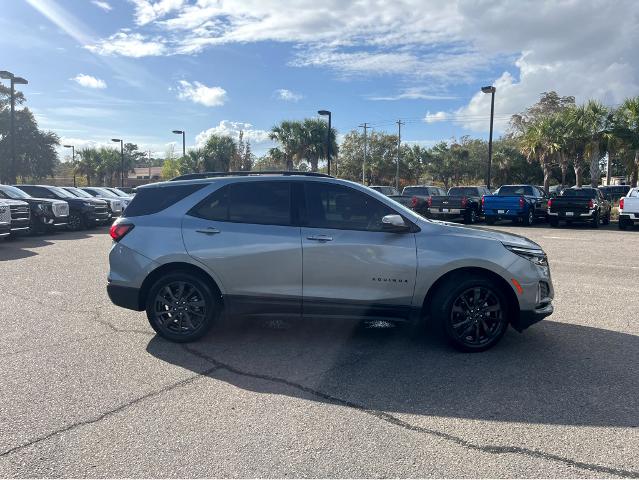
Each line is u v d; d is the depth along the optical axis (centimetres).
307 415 386
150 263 543
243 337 576
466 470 313
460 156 6069
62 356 512
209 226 542
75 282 880
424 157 6331
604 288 852
